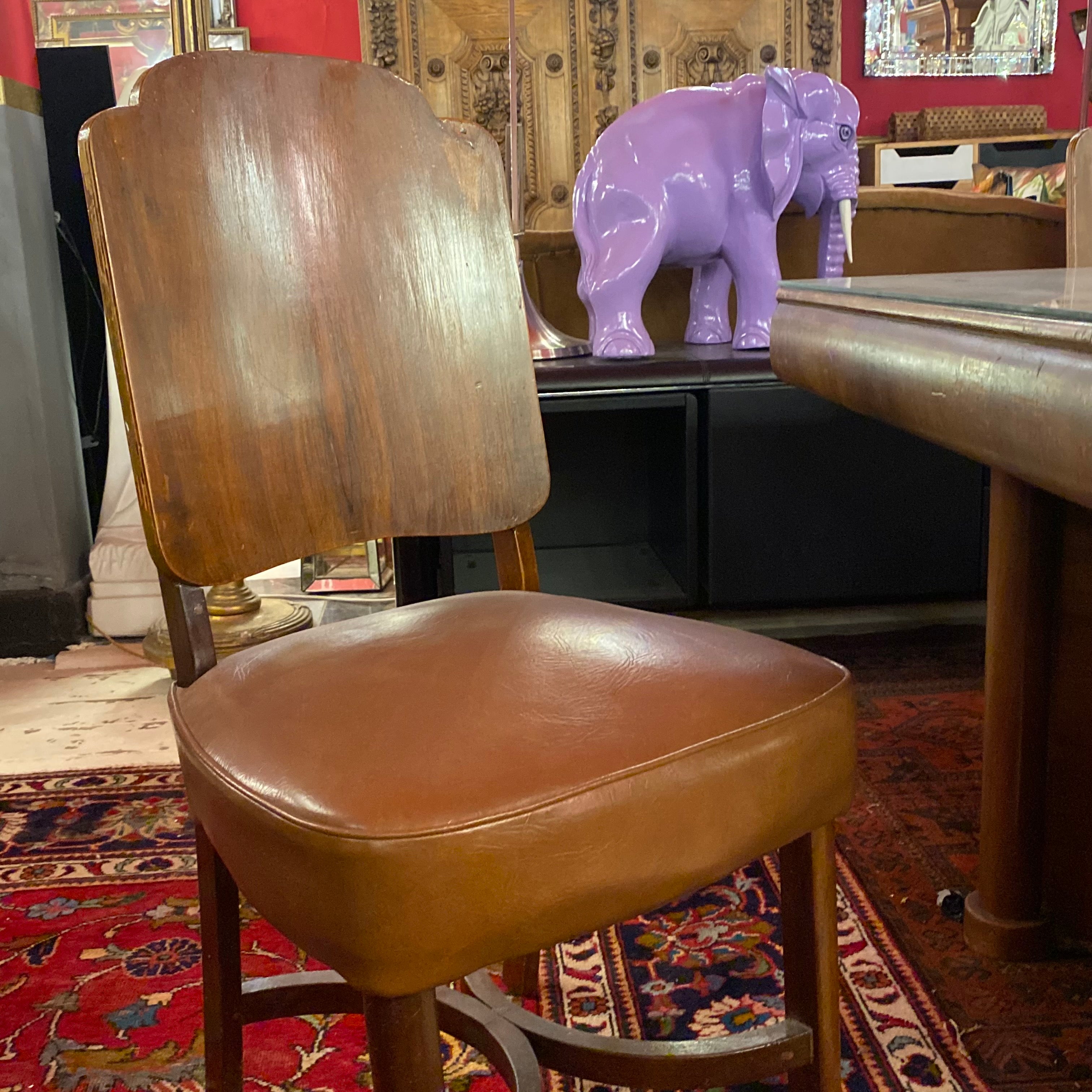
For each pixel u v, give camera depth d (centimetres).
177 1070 102
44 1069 103
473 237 89
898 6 495
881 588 191
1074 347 58
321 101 82
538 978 109
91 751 187
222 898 81
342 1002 87
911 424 79
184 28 339
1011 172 466
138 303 70
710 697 65
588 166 194
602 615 80
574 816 56
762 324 200
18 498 244
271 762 61
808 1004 75
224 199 76
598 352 191
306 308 80
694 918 127
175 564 71
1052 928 114
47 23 319
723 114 196
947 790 154
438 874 53
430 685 68
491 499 91
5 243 234
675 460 198
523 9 415
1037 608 106
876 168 484
